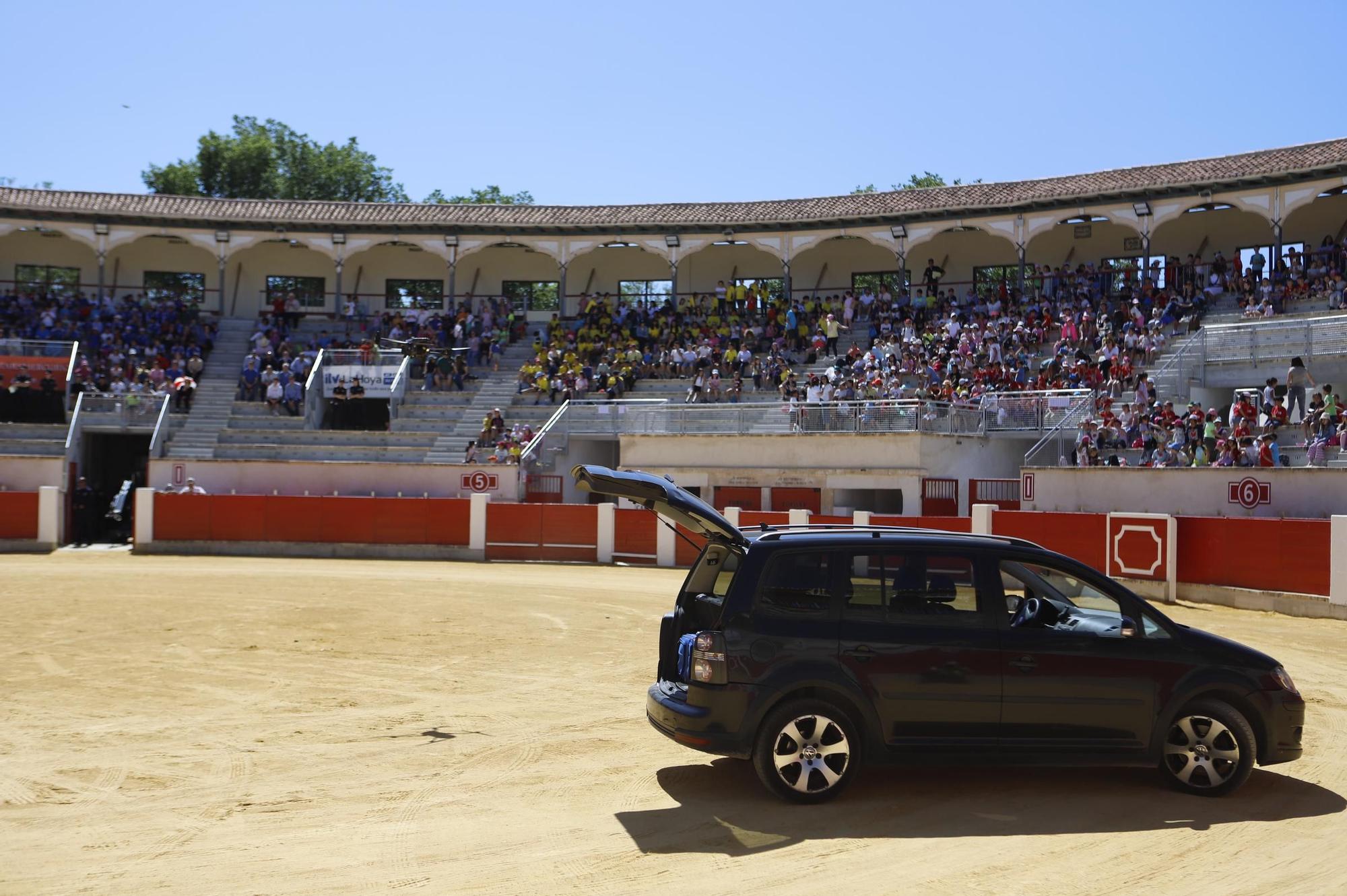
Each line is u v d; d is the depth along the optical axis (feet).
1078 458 97.76
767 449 112.37
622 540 100.48
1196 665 26.78
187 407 129.90
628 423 120.16
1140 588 73.77
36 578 81.20
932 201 137.08
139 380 131.23
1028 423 108.47
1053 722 26.11
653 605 68.80
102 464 132.77
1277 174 116.16
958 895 20.20
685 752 31.30
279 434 126.21
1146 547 73.46
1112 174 130.31
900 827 24.20
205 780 28.30
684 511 27.73
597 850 22.77
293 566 94.63
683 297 154.20
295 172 234.58
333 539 105.50
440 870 21.56
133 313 144.05
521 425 123.24
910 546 26.76
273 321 147.74
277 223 149.38
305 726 34.58
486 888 20.59
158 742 32.32
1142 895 20.25
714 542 28.63
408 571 91.45
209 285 158.20
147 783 27.91
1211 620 61.52
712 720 25.40
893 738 25.75
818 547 26.48
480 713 36.60
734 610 25.88
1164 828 24.20
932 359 121.19
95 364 132.87
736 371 131.75
